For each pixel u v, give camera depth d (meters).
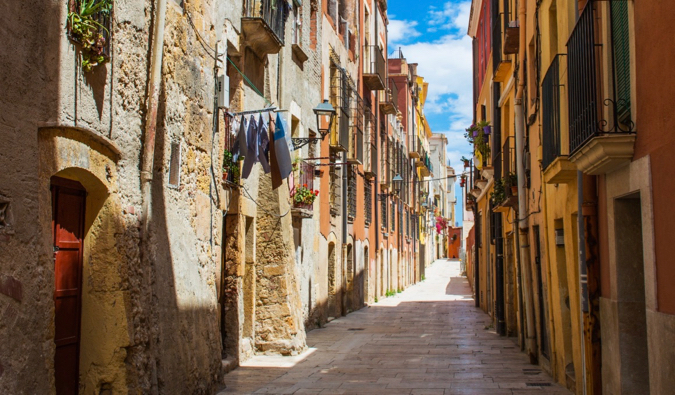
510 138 15.27
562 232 10.64
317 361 13.14
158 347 7.91
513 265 16.73
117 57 7.14
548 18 10.63
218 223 11.15
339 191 23.70
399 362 13.14
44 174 5.90
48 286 5.84
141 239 7.80
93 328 7.09
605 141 6.21
